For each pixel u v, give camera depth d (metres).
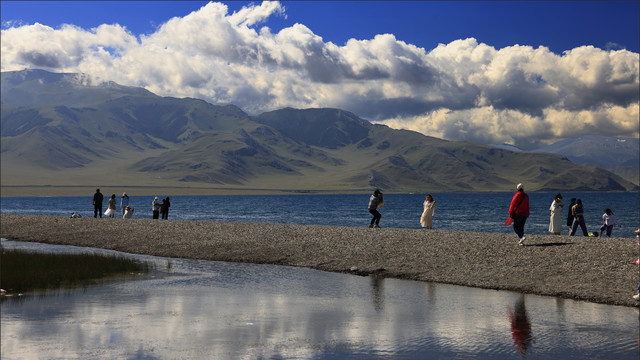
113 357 9.59
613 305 14.47
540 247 21.75
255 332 11.38
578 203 30.14
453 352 9.90
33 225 42.41
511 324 12.12
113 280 18.66
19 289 16.64
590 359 9.49
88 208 128.00
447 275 19.38
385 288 17.28
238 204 163.25
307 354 9.81
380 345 10.37
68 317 12.72
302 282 18.59
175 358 9.55
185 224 37.53
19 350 9.98
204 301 14.84
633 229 59.09
